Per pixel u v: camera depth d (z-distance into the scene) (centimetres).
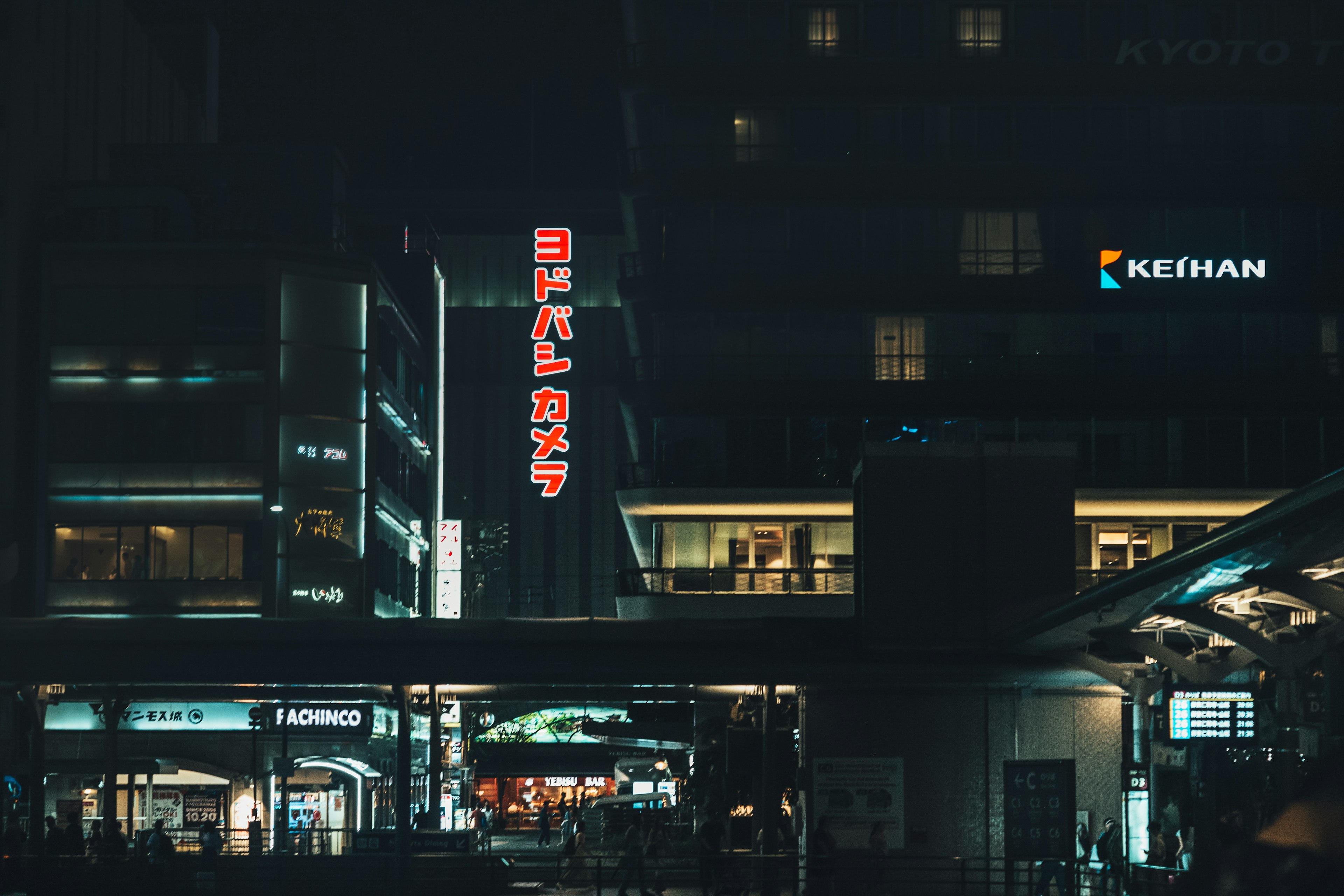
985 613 3155
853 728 3122
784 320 5356
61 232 5638
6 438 5356
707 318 5359
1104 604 2148
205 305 5488
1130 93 5403
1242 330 5372
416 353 7275
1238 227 5394
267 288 5488
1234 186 5372
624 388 5384
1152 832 2416
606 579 10731
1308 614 2233
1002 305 5350
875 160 5428
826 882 2733
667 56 5434
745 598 5209
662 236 5391
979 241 5391
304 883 3034
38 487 5372
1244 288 5353
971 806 3070
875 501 3195
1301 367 5350
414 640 3188
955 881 2645
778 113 5434
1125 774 3012
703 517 5306
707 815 3950
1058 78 5400
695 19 5456
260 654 3178
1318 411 5300
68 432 5416
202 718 4741
